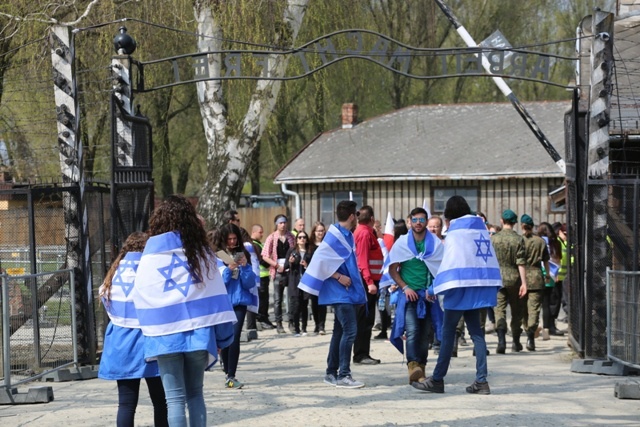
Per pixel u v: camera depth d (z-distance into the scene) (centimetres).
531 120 1684
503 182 3083
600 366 1252
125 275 753
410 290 1129
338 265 1120
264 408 975
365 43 2208
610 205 1296
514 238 1523
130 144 1346
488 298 1065
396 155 3266
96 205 1334
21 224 1305
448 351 1077
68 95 1238
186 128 3931
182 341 705
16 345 1166
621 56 1606
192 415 727
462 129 3384
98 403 1023
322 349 1598
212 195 2116
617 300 1222
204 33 2000
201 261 718
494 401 1020
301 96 2542
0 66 1902
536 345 1659
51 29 1238
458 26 1569
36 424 902
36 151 1805
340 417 920
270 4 1952
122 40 1395
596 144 1276
